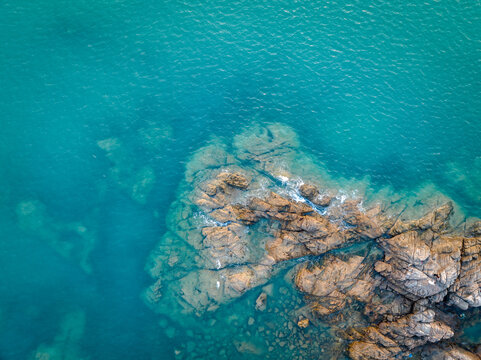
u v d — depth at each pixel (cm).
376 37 5675
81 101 5153
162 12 5797
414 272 4075
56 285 4272
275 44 5641
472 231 4459
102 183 4753
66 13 5678
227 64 5494
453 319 4141
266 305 4200
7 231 4438
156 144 4978
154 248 4462
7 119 4972
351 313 4147
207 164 4825
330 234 4316
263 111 5212
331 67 5494
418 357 3962
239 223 4469
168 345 4072
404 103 5262
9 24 5522
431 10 5866
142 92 5259
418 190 4722
